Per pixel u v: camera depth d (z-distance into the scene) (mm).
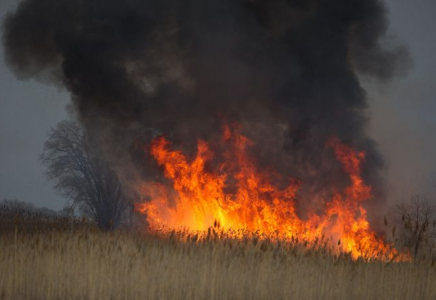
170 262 53750
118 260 52656
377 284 56156
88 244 56250
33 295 50281
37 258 53562
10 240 60000
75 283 50312
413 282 56469
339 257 60219
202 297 51062
